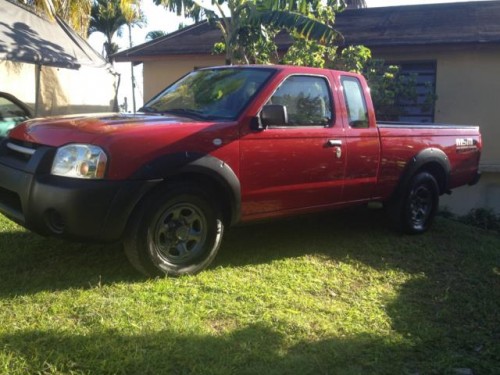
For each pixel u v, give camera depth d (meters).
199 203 4.67
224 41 10.40
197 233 4.75
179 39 13.14
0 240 5.37
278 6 9.10
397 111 11.14
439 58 10.95
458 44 10.49
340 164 5.62
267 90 5.08
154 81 12.88
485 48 10.45
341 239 6.26
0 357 3.13
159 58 12.48
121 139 4.25
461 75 10.85
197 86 5.61
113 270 4.70
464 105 10.89
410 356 3.69
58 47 10.45
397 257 5.84
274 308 4.22
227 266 5.07
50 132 4.48
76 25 15.16
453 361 3.64
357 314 4.26
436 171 6.95
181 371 3.21
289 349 3.61
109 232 4.22
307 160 5.31
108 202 4.15
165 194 4.43
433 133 6.71
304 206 5.45
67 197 4.08
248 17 9.19
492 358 3.77
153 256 4.45
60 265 4.76
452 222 7.97
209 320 3.93
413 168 6.42
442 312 4.45
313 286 4.78
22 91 12.07
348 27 12.23
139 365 3.21
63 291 4.18
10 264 4.73
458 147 7.11
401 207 6.45
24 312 3.78
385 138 6.08
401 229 6.55
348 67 10.23
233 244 5.80
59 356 3.20
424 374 3.47
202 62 12.46
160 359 3.28
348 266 5.38
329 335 3.86
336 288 4.80
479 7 12.47
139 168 4.25
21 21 10.41
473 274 5.54
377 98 10.27
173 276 4.59
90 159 4.16
